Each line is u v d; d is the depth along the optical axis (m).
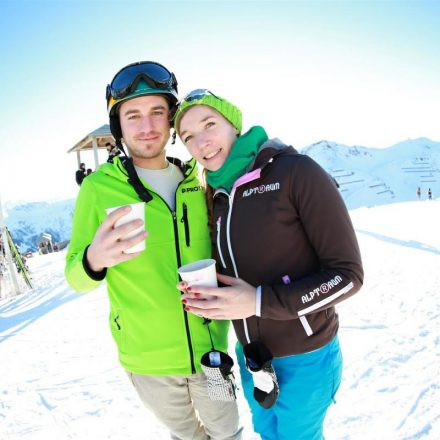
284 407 1.52
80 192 1.69
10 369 3.85
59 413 2.90
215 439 1.85
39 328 5.27
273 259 1.39
